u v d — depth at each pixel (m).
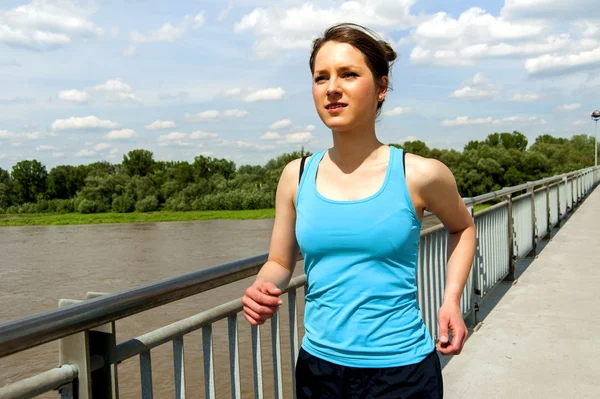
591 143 90.31
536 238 7.48
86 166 104.75
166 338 1.57
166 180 93.44
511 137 84.31
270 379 9.55
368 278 1.36
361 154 1.43
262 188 85.38
